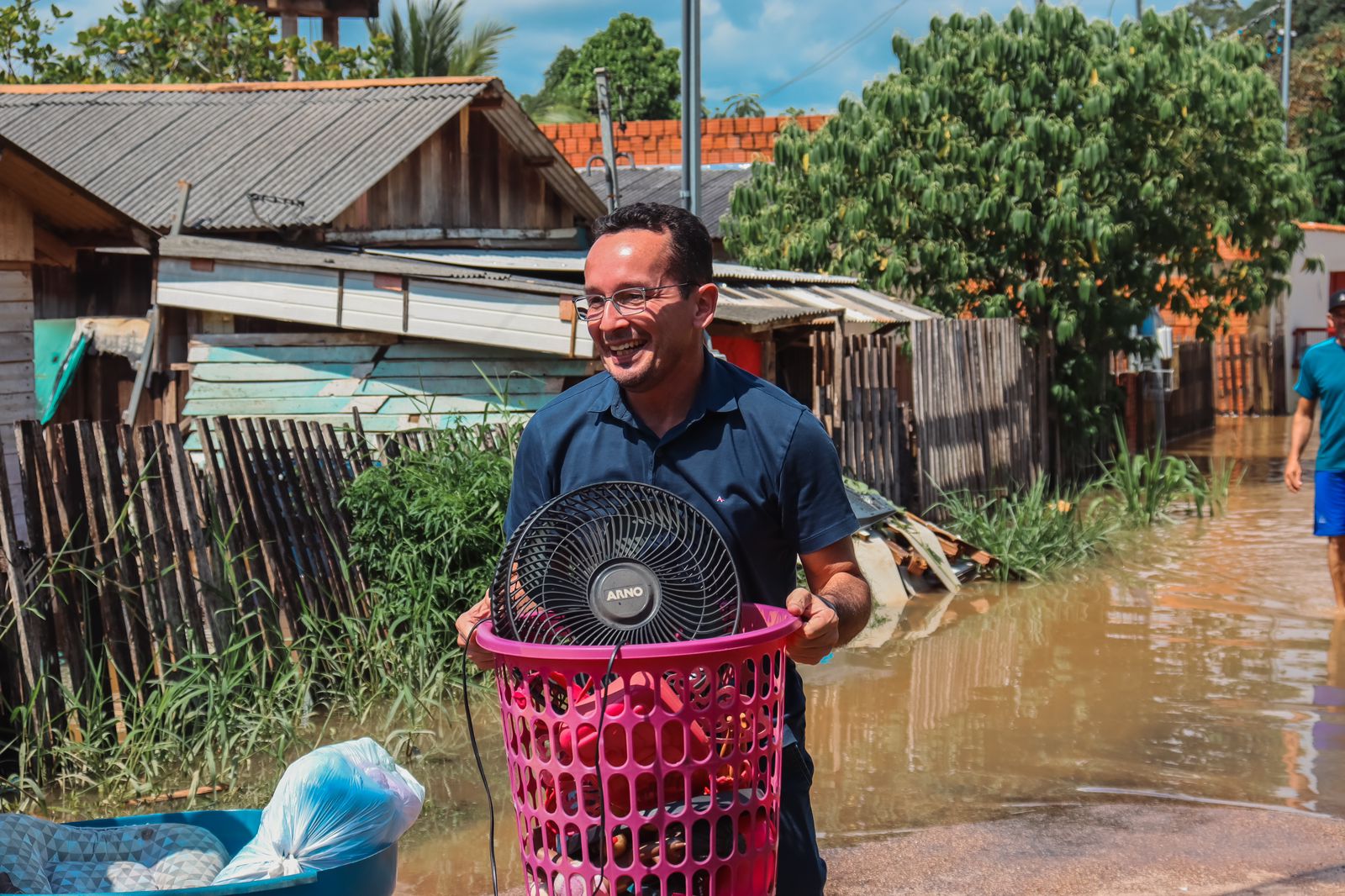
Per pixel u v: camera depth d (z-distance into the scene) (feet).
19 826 11.00
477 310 32.63
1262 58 54.60
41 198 30.91
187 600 20.53
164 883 10.99
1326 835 16.01
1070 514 38.78
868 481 36.78
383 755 12.18
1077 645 26.78
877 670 24.98
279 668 20.86
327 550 23.58
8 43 72.64
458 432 26.53
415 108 43.27
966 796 17.83
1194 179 51.98
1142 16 50.70
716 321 32.48
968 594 32.45
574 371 33.01
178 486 20.84
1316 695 22.63
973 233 52.06
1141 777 18.51
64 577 19.17
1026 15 49.80
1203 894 14.29
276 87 48.14
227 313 35.12
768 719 8.11
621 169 69.97
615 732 7.71
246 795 17.71
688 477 8.87
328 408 34.37
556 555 8.32
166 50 74.90
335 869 10.45
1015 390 46.14
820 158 52.80
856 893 14.53
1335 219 107.96
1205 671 24.47
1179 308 55.11
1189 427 74.74
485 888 14.76
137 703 19.17
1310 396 29.53
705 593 8.20
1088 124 49.88
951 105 50.11
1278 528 41.81
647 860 7.83
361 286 33.55
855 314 40.50
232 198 38.14
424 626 22.65
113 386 41.73
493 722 21.21
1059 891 14.47
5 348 30.27
